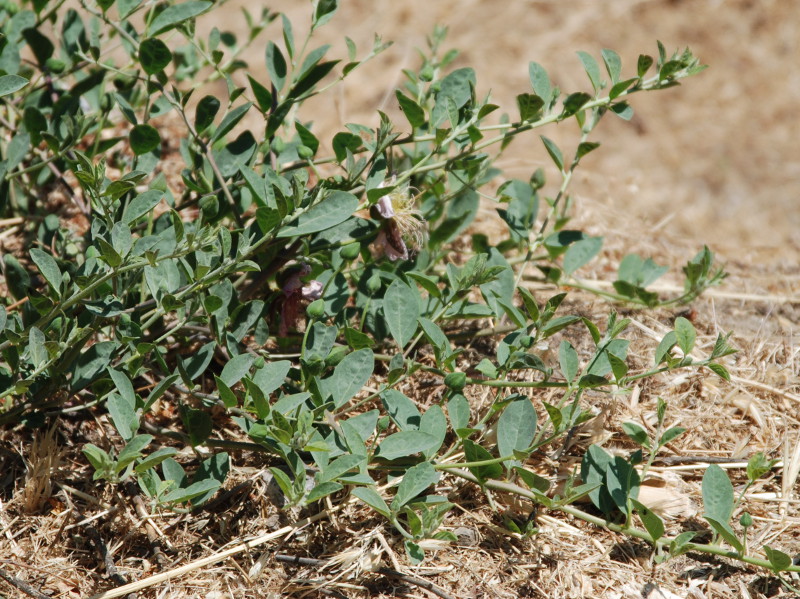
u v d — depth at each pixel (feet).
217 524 8.54
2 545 8.21
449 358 8.69
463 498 8.98
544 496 8.08
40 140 10.37
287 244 9.53
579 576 8.23
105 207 8.11
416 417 8.67
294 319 9.53
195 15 9.35
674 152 20.36
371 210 9.26
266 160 10.46
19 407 8.71
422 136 9.35
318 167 14.61
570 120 20.56
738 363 11.09
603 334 11.32
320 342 8.84
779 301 12.96
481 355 10.71
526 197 11.95
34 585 7.91
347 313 10.07
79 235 11.60
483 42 22.13
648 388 10.41
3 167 9.50
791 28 23.91
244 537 8.36
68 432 9.30
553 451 9.43
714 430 9.99
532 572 8.27
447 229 10.80
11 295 10.41
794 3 24.50
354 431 7.96
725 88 22.35
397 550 8.31
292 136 11.50
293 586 7.98
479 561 8.35
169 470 8.20
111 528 8.41
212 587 7.95
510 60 21.59
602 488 8.61
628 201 18.62
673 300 11.48
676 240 15.19
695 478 9.41
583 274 13.43
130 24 11.33
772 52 23.27
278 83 9.88
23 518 8.47
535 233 12.16
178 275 8.71
